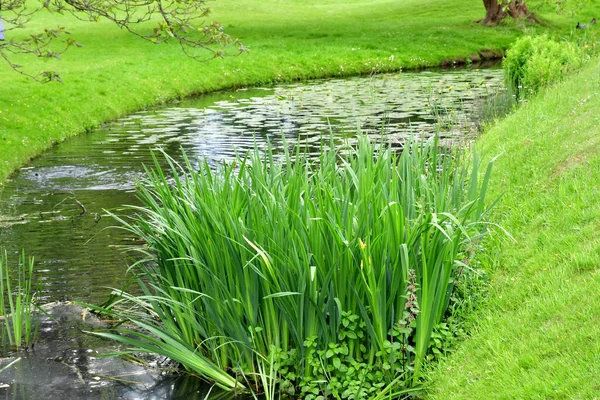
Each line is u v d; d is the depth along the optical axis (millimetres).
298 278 5664
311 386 5766
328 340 5801
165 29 10219
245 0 58875
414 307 5859
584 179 7906
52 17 47500
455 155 10258
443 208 6328
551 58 17062
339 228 5676
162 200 6656
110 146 17344
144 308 7625
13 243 10242
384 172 6898
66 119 19516
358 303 5699
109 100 22328
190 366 5996
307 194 5840
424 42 35094
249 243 5410
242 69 29000
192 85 26422
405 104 21078
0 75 24078
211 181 6676
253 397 5891
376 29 40250
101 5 10344
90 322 7328
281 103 22891
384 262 5566
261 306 6055
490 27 39000
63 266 9164
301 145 16141
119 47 34438
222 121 20031
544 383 4695
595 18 39156
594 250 6176
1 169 14789
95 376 6238
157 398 5863
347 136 16688
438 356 5832
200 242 6055
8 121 17875
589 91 12258
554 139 9961
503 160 10234
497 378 5051
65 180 14203
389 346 5629
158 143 17406
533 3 40750
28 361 6508
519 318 5738
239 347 6090
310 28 41625
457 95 22078
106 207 12156
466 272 6688
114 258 9438
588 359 4754
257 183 6383
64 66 27375
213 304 6098
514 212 8047
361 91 24719
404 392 5520
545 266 6445
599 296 5395
